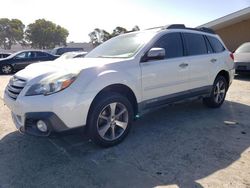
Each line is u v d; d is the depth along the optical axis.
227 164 3.32
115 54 4.42
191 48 5.11
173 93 4.66
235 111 5.74
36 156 3.56
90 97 3.44
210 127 4.68
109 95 3.71
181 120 5.09
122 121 3.95
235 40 17.77
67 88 3.28
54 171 3.18
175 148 3.79
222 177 3.02
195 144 3.93
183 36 5.00
